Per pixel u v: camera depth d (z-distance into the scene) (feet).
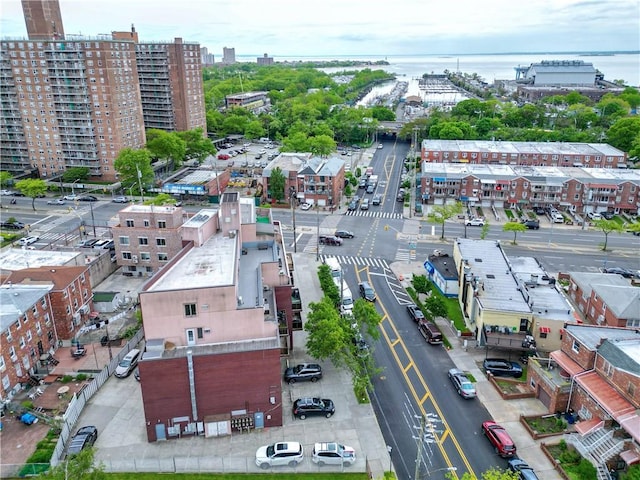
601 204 443.32
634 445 165.37
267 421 192.54
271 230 268.00
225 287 186.39
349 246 376.48
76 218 434.71
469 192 468.34
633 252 361.92
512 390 214.07
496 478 148.77
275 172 472.44
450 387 216.54
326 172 462.60
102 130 532.32
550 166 521.24
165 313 185.16
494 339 232.32
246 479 168.66
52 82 520.42
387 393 212.64
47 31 564.30
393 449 182.09
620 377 179.52
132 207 329.11
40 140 548.72
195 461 172.35
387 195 510.99
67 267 265.13
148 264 320.50
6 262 288.51
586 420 183.42
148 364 178.70
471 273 268.62
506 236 394.11
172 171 587.68
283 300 232.73
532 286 263.70
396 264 344.28
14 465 169.17
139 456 178.19
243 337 192.85
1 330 203.51
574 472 168.04
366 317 232.32
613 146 628.28
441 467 173.58
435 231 407.64
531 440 184.96
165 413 184.85
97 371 226.58
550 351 230.89
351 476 170.40
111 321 266.98
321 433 190.08
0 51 520.83
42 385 218.59
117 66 522.47
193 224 234.58
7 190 520.01
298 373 218.59
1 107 542.98
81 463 149.07
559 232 403.75
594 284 270.87
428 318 270.26
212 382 184.85
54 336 245.65
